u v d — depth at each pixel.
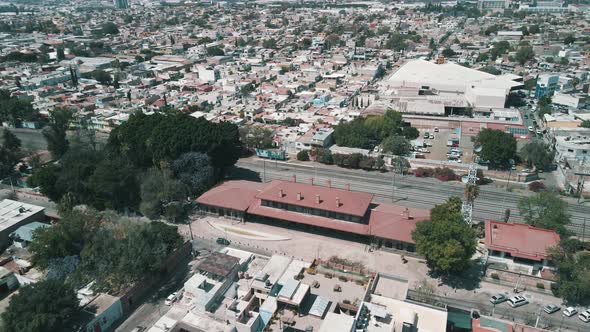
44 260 110.31
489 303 100.81
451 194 159.38
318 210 129.38
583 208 146.88
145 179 145.12
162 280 111.44
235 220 140.00
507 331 86.00
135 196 147.00
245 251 111.19
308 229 133.38
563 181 166.50
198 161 151.62
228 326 82.94
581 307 99.31
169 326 85.62
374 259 117.81
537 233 112.88
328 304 89.81
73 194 147.38
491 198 155.75
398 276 107.00
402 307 85.94
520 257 106.94
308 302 91.44
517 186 166.00
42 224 131.25
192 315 86.56
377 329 77.75
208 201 141.38
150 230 112.19
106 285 100.88
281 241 127.50
